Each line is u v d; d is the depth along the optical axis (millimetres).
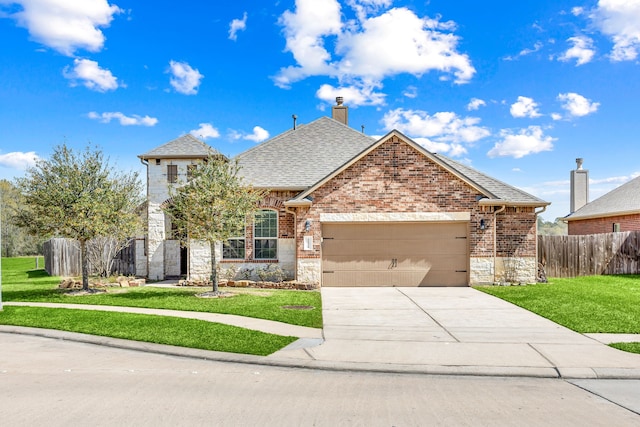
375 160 17734
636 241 23031
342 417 5555
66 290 16484
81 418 5449
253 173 19766
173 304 13234
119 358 8258
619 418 5602
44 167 15297
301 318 11469
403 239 17812
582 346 8992
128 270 21703
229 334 9617
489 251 17703
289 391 6539
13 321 10867
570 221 35906
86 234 15555
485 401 6203
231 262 18625
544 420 5520
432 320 11484
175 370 7531
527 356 8305
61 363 7906
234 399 6168
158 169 20391
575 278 20953
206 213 14562
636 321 11219
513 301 14102
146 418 5461
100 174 15758
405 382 7059
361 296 15352
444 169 17703
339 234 17859
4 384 6758
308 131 22922
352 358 8125
